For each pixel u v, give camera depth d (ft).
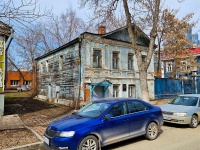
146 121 22.80
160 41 86.74
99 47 56.85
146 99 38.06
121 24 76.23
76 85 56.03
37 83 92.79
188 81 84.17
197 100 32.83
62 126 18.08
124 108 21.62
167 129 28.99
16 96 101.45
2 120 35.42
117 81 60.13
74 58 57.47
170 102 35.55
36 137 23.99
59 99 66.28
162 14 83.10
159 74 87.97
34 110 49.44
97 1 43.50
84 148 17.72
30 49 108.68
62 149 17.02
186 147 20.20
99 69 56.08
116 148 20.39
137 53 40.09
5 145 20.95
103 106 21.03
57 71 69.05
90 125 18.37
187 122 29.25
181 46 84.17
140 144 21.59
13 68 153.89
